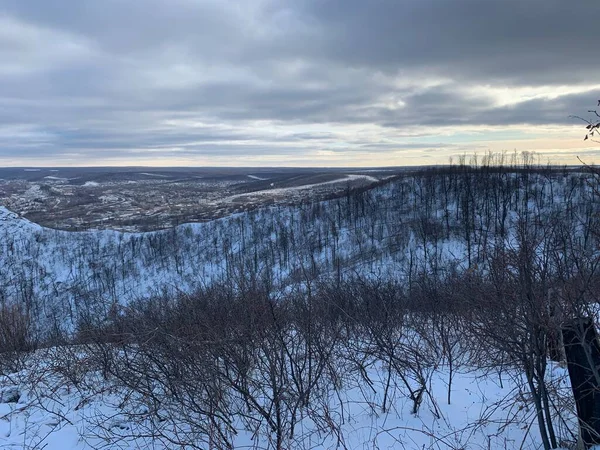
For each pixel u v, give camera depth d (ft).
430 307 20.12
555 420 13.06
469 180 188.14
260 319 12.80
